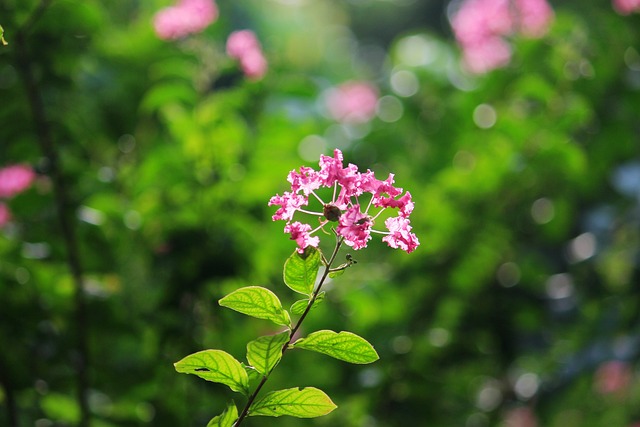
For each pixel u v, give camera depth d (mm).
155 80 1150
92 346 1048
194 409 1043
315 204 1098
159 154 1053
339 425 1131
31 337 1002
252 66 1091
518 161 1183
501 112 1278
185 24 1125
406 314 1196
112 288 1030
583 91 1278
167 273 1025
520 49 1323
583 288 1334
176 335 1019
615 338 1316
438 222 1206
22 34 981
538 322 1274
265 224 1075
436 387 1174
